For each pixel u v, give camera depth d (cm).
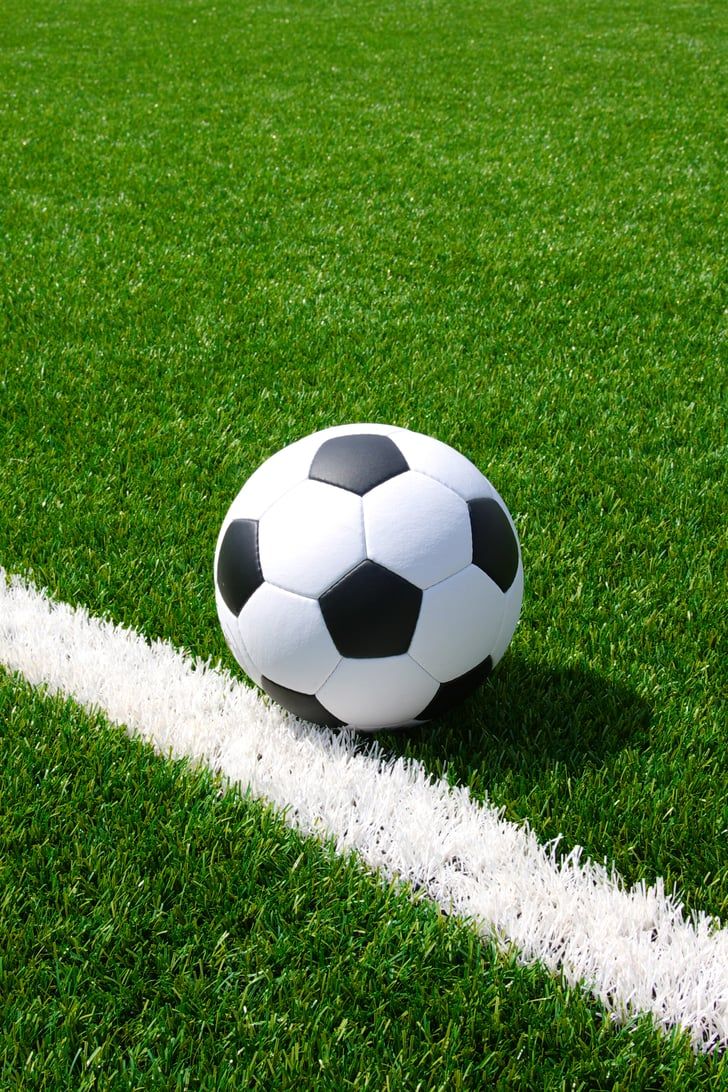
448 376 447
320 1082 164
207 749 237
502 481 360
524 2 1686
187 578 302
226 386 433
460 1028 173
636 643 275
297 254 594
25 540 323
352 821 215
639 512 343
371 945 185
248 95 1017
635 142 851
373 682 219
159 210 668
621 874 204
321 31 1417
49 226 633
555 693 254
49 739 235
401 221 654
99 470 364
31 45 1309
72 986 180
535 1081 166
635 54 1240
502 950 188
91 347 467
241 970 181
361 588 212
